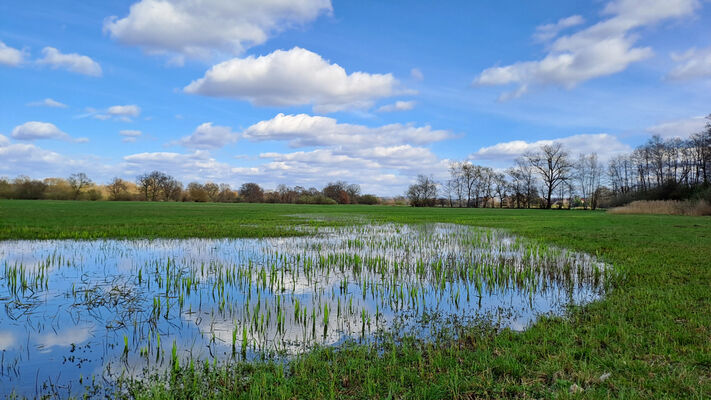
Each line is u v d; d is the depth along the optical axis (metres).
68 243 18.88
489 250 17.62
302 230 26.83
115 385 5.09
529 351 5.87
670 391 4.63
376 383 4.96
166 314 8.04
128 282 10.86
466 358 5.66
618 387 4.75
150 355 6.04
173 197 132.00
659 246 17.52
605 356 5.62
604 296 9.41
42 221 29.83
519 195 111.19
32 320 7.66
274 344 6.49
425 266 13.61
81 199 114.25
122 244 18.78
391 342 6.55
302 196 135.25
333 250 17.41
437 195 128.25
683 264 12.97
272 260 14.55
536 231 26.61
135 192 132.25
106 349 6.28
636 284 10.30
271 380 5.09
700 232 24.00
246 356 6.00
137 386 5.01
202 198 131.50
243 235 22.92
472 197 124.12
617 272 11.83
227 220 35.22
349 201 142.25
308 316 8.07
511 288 10.48
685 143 80.56
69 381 5.20
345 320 7.79
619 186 101.19
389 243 20.11
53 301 8.93
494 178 119.88
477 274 12.12
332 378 5.11
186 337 6.83
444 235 24.52
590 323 7.16
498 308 8.62
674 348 5.82
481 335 6.76
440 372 5.25
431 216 50.16
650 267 12.53
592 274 12.00
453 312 8.35
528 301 9.22
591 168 102.94
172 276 11.55
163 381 5.15
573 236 22.67
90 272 12.18
